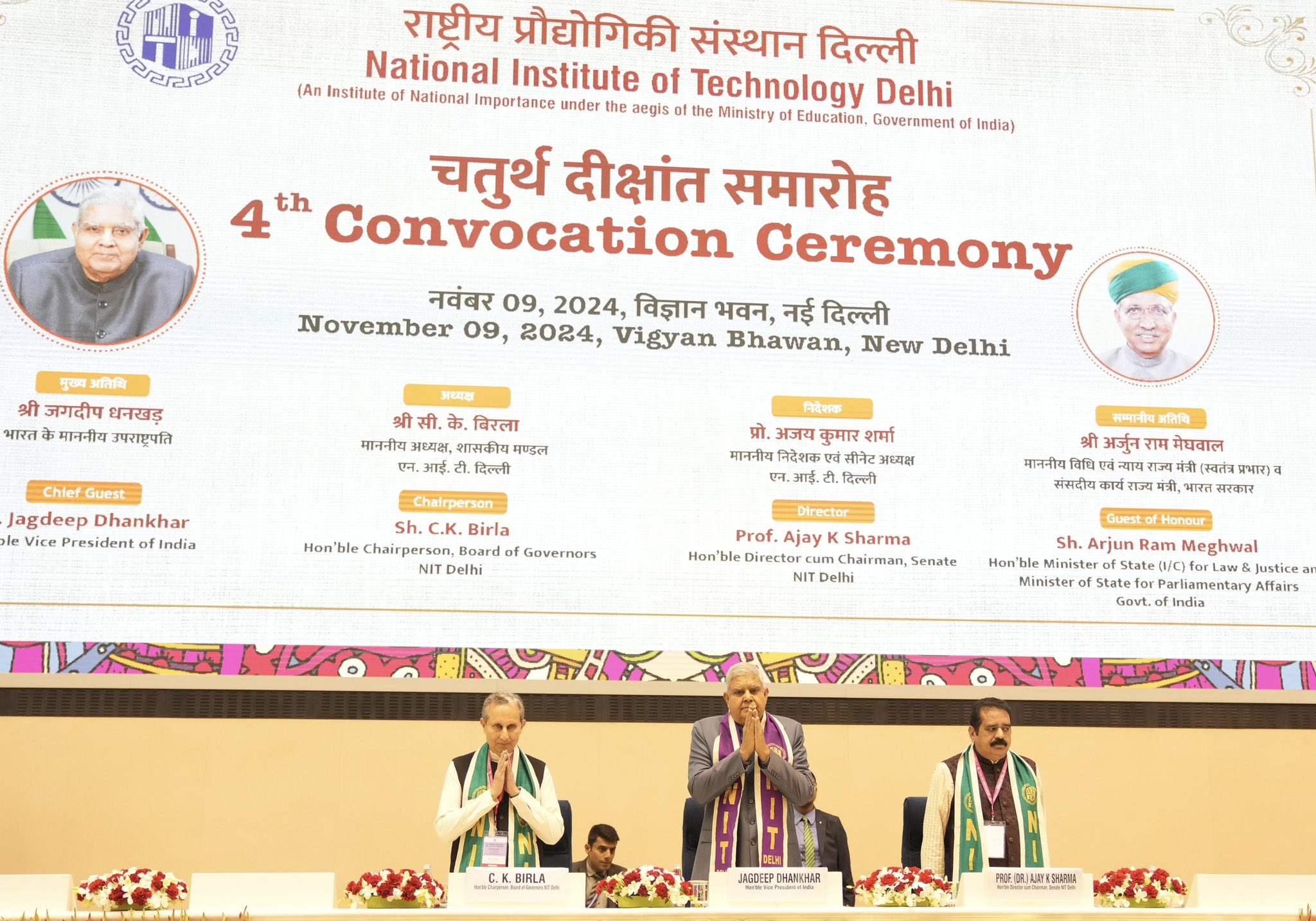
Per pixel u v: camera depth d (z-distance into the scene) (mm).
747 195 4977
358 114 4906
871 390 4824
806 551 4672
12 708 4785
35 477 4484
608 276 4859
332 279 4750
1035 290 4953
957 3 5195
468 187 4895
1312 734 5121
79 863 4758
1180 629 4688
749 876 3350
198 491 4531
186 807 4836
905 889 3424
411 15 5020
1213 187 5078
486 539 4598
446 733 4980
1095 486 4789
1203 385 4902
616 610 4590
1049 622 4672
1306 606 4734
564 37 5062
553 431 4703
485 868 3328
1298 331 4977
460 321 4766
